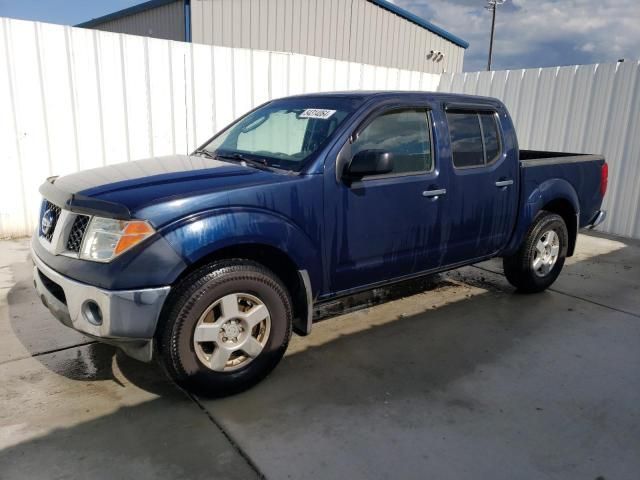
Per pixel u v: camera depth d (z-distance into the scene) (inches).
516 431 120.3
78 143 274.1
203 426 118.6
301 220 134.0
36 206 270.4
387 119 153.2
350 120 144.9
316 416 123.6
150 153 295.4
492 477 105.1
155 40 283.7
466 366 150.1
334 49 684.7
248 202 125.3
